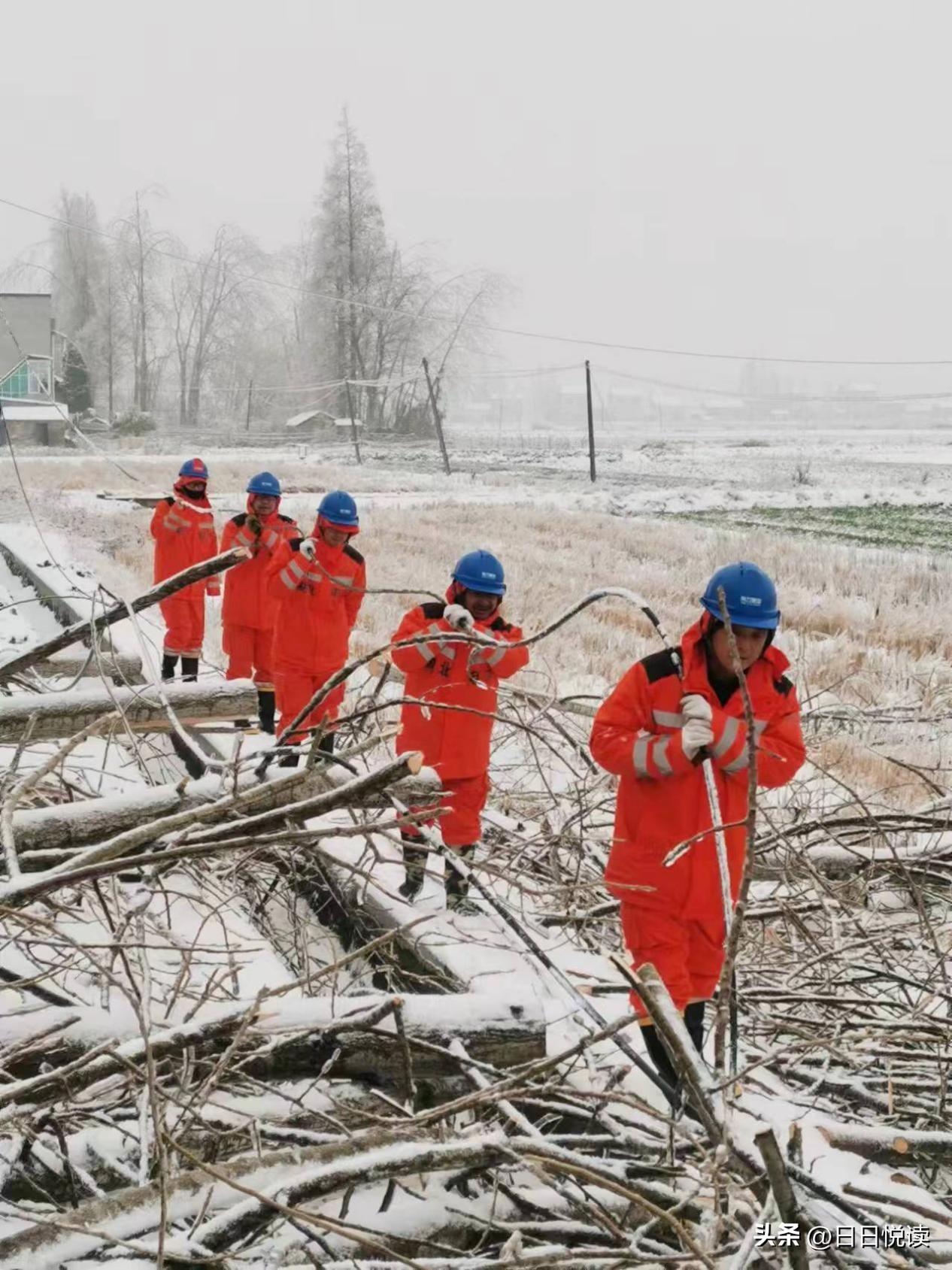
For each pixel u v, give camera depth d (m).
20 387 61.66
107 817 4.61
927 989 5.06
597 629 14.47
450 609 5.91
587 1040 3.42
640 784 4.60
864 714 10.38
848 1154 3.91
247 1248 3.09
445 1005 4.03
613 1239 3.32
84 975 4.55
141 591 15.58
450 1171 3.63
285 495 37.88
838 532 30.36
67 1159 3.36
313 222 82.19
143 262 89.69
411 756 3.83
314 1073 3.93
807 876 6.26
